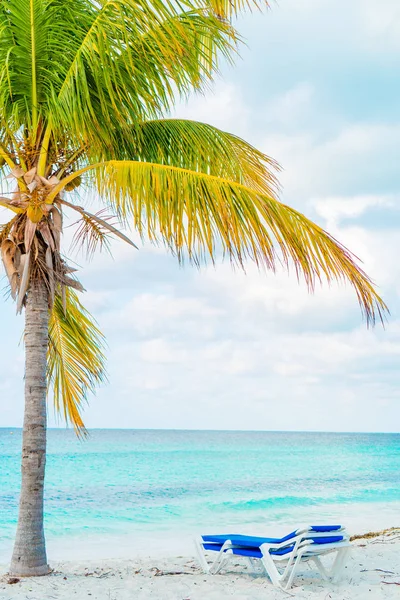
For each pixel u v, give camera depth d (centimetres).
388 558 759
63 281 698
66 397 866
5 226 688
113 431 13412
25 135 685
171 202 590
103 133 646
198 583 630
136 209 595
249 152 757
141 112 643
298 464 4169
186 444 6838
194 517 1700
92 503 2048
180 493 2392
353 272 546
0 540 1308
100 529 1483
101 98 613
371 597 559
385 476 3238
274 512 1784
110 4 584
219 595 573
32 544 662
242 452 5412
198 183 587
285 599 557
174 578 665
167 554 1128
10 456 4609
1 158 707
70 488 2525
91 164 693
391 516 1652
